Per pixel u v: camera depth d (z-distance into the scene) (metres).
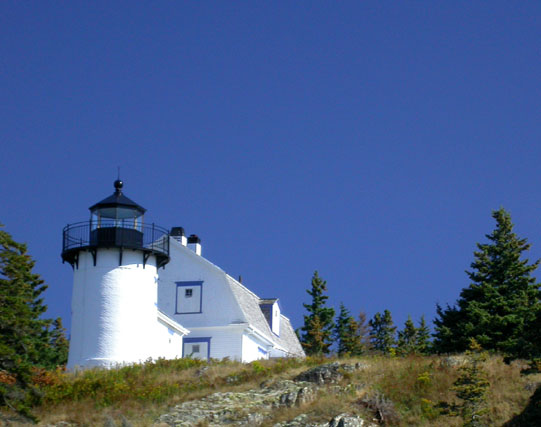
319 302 76.94
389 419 33.19
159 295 54.03
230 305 53.09
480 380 33.38
